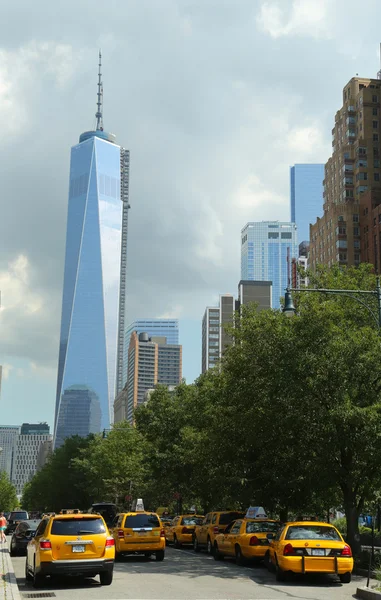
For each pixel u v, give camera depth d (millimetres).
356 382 25062
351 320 28906
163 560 27375
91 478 90625
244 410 28047
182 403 51125
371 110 131500
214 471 35875
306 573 19531
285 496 32031
